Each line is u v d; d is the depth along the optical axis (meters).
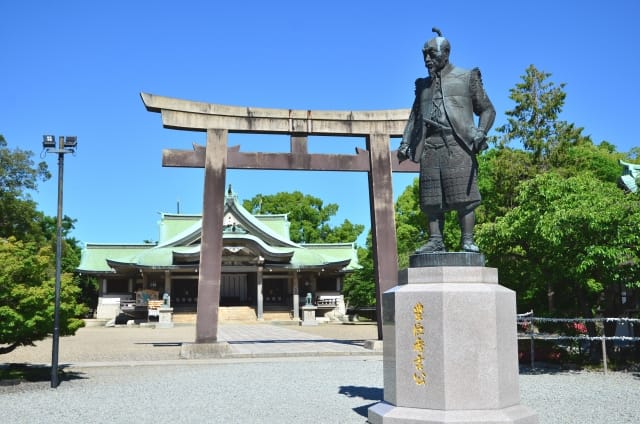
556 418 8.48
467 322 6.98
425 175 8.24
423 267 7.47
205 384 12.55
